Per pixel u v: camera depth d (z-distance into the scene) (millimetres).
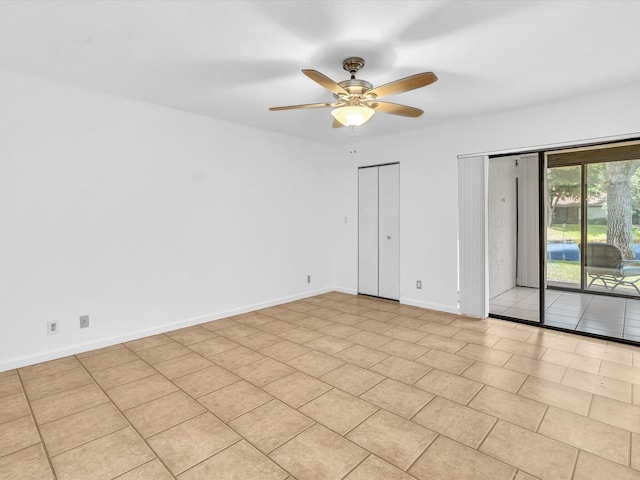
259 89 3217
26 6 1944
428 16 2066
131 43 2371
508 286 5414
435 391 2512
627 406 2301
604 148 3775
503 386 2576
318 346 3379
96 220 3299
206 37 2289
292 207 5090
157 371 2857
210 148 4117
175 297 3877
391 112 2816
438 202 4473
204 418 2199
